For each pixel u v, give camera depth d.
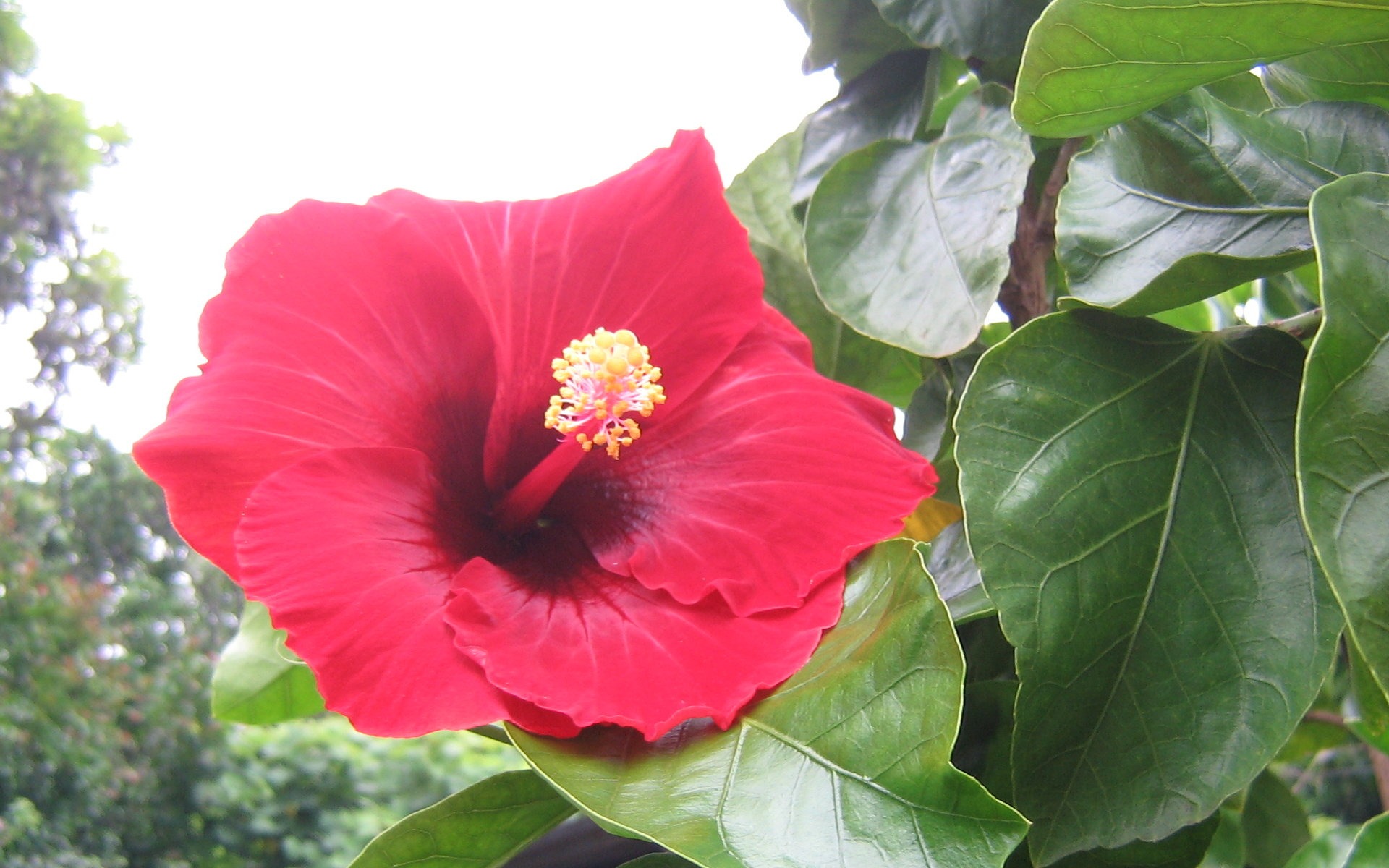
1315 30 0.22
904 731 0.21
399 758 1.76
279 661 0.34
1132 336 0.25
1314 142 0.25
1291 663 0.22
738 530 0.27
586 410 0.28
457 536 0.27
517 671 0.23
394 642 0.24
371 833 1.68
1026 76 0.23
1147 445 0.24
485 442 0.30
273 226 0.27
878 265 0.30
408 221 0.28
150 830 1.77
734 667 0.24
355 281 0.27
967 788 0.19
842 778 0.21
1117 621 0.23
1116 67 0.23
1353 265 0.19
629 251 0.30
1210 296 0.24
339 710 0.23
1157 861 0.26
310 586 0.24
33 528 2.17
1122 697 0.22
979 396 0.24
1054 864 0.26
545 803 0.25
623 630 0.25
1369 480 0.18
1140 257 0.25
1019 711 0.22
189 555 2.77
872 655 0.22
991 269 0.28
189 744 1.81
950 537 0.30
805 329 0.37
